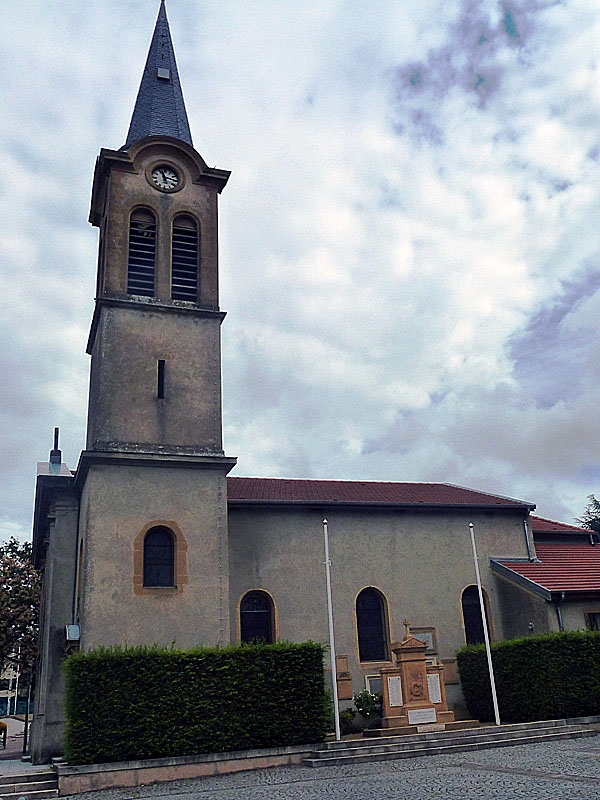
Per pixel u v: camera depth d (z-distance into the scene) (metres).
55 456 25.97
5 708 83.44
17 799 15.39
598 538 30.48
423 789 12.66
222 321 24.11
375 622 24.83
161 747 16.77
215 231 25.09
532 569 25.95
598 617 23.89
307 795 12.94
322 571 24.53
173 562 20.80
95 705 16.61
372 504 25.67
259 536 24.20
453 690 24.16
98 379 22.50
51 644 21.70
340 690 22.95
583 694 20.66
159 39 29.03
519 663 21.56
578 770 13.59
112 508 20.58
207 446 22.41
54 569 22.66
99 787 15.91
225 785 15.13
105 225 25.23
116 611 19.67
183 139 26.44
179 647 19.86
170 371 22.80
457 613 25.62
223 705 17.61
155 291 23.66
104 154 24.20
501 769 14.40
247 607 23.52
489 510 27.47
